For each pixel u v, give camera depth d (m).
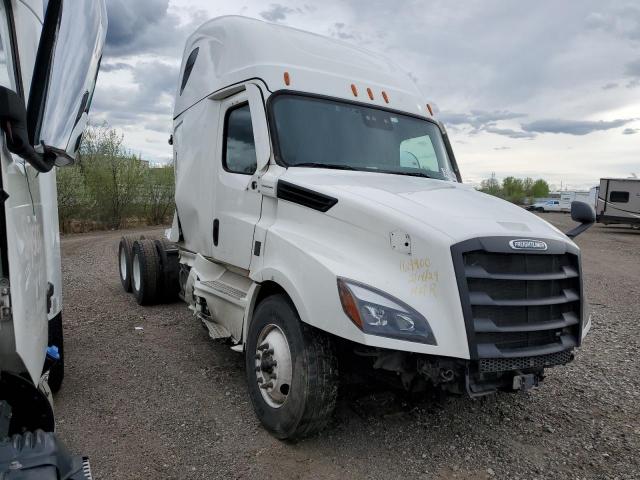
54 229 4.23
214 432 3.96
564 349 3.68
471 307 3.29
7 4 2.52
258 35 4.95
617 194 28.72
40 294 2.47
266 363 3.94
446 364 3.31
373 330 3.18
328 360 3.63
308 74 4.87
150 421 4.11
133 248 8.07
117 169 23.42
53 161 2.17
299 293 3.59
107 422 4.08
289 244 3.87
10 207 2.01
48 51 2.09
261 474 3.43
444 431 4.10
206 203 5.46
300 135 4.59
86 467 1.90
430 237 3.35
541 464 3.69
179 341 6.09
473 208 3.87
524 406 4.62
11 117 1.88
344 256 3.59
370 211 3.60
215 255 5.25
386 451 3.77
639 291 10.44
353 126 4.89
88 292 8.60
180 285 7.01
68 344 5.91
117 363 5.34
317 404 3.60
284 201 4.23
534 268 3.59
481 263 3.39
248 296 4.32
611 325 7.66
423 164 5.22
